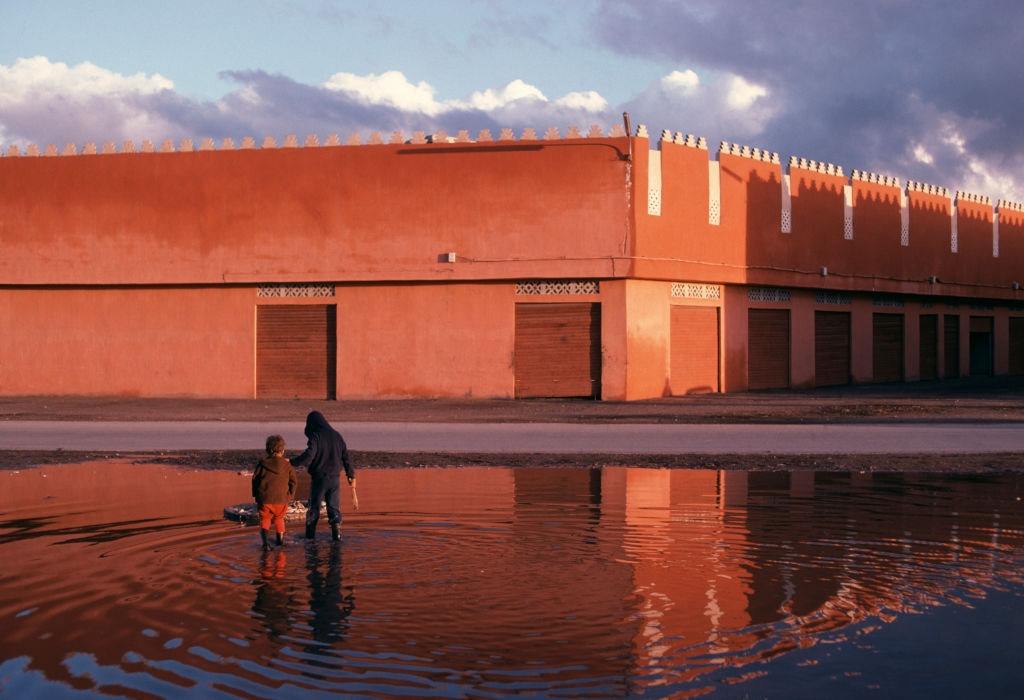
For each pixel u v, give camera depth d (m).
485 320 27.55
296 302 28.50
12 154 29.27
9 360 29.67
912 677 5.80
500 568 8.42
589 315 27.19
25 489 13.06
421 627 6.74
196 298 28.89
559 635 6.56
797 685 5.67
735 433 19.50
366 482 13.67
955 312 41.59
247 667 5.94
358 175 27.77
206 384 28.86
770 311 32.25
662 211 27.48
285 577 8.14
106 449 17.41
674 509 11.42
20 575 8.21
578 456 16.48
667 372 28.45
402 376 27.94
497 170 27.14
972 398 29.06
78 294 29.36
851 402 26.97
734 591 7.64
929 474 14.55
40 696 5.49
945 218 39.50
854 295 35.81
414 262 27.52
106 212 28.84
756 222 30.70
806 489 13.02
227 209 28.34
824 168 33.44
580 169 26.80
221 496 12.47
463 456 16.47
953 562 8.63
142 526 10.45
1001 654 6.20
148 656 6.14
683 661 6.06
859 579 8.02
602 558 8.80
